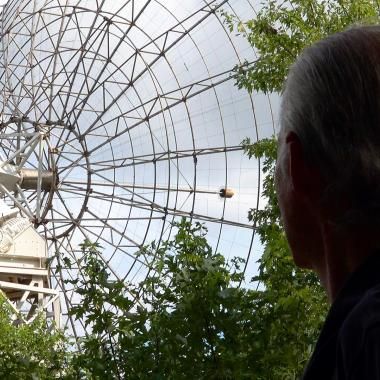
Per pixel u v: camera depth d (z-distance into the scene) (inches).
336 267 79.3
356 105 75.5
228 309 496.4
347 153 76.3
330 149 77.3
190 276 501.7
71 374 573.6
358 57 76.5
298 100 79.1
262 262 543.8
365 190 76.5
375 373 62.8
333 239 79.4
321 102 77.1
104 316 517.7
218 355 495.5
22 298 888.9
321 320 522.9
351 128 75.8
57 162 1028.5
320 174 79.3
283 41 609.6
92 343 515.2
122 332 514.0
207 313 493.7
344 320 68.4
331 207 78.7
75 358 540.7
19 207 942.4
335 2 649.0
